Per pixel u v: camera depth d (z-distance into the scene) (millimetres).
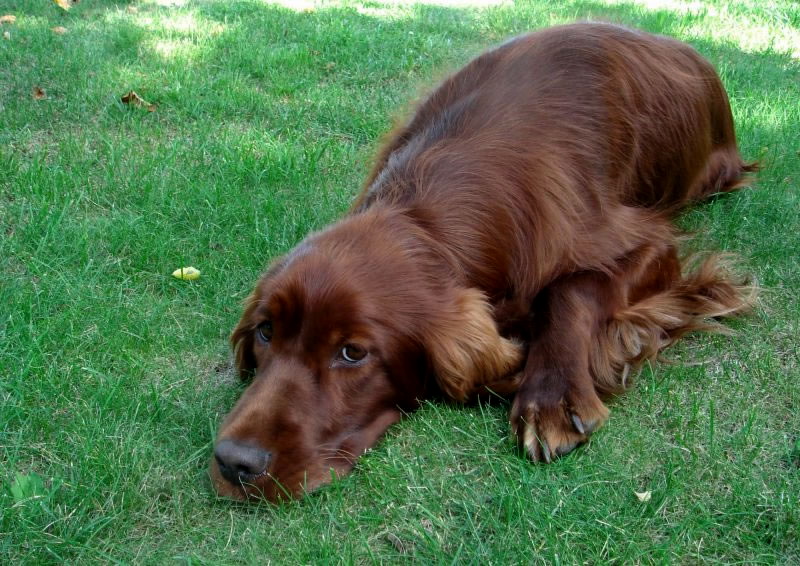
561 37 1541
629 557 1189
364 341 1271
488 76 1504
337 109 2041
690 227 1667
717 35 2863
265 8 2912
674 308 1465
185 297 1531
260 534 1214
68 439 1301
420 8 3041
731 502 1241
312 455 1253
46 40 2385
